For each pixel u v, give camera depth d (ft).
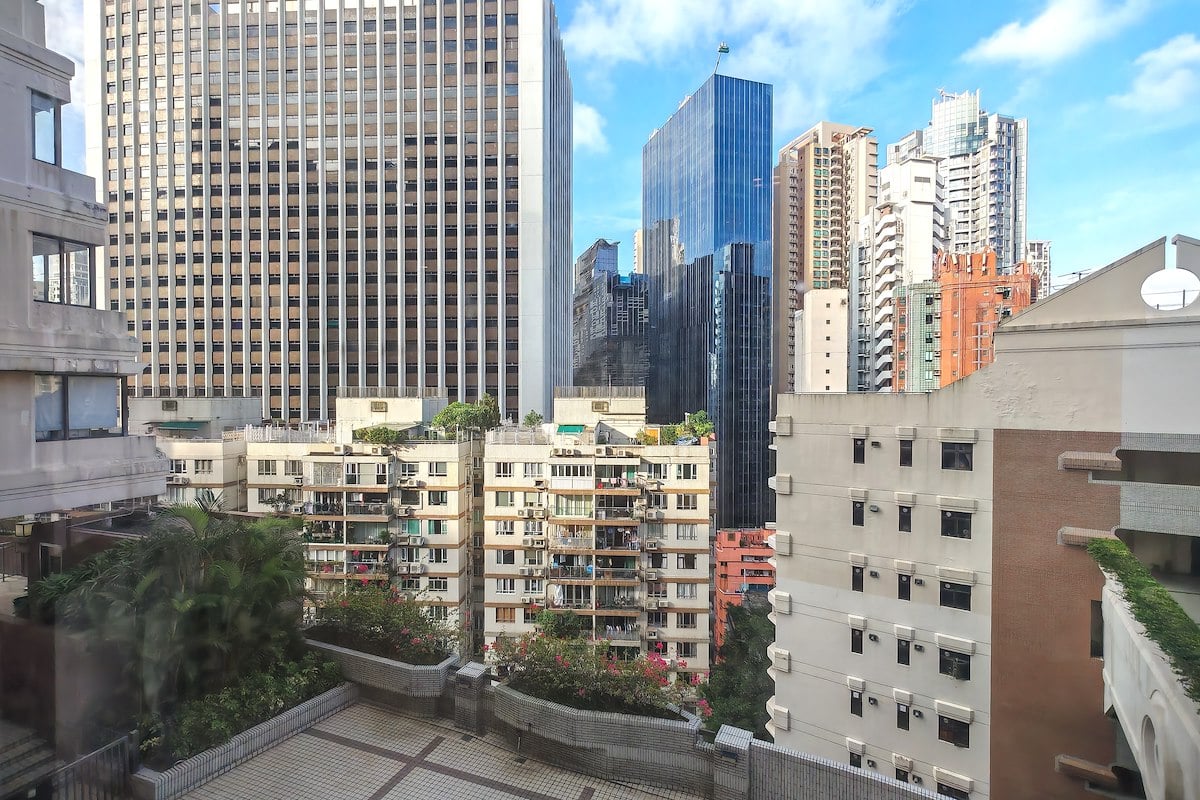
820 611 64.59
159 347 205.57
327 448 109.40
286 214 203.62
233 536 42.16
